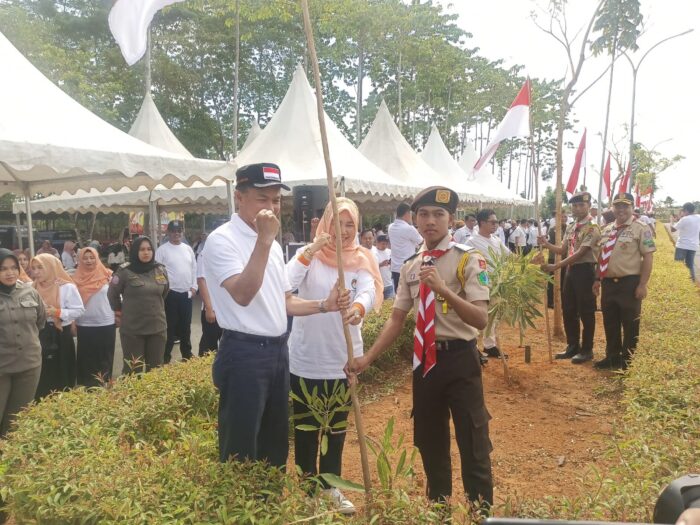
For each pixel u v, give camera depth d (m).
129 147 6.50
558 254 7.71
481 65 38.97
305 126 12.39
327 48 28.22
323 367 3.41
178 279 7.65
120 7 3.11
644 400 4.12
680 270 12.96
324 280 3.49
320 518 2.34
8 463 2.88
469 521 2.43
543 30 7.95
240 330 2.77
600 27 7.89
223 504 2.39
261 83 29.84
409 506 2.45
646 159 33.28
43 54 18.05
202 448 3.16
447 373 3.03
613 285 6.45
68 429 3.27
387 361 6.82
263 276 2.55
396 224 9.62
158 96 26.22
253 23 26.55
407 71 33.91
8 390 4.49
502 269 5.95
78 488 2.50
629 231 6.35
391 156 17.59
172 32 26.41
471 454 2.99
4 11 17.72
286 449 3.04
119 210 19.38
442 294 2.79
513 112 8.01
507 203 27.53
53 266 5.74
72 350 6.04
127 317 5.98
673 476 2.73
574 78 7.90
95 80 22.88
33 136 5.54
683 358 5.09
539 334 8.83
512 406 5.55
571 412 5.35
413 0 28.09
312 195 10.90
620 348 6.60
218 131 29.31
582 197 7.23
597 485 3.12
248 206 2.83
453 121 41.91
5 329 4.41
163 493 2.52
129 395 3.92
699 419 3.59
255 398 2.77
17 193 8.77
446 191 3.06
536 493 3.76
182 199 14.71
